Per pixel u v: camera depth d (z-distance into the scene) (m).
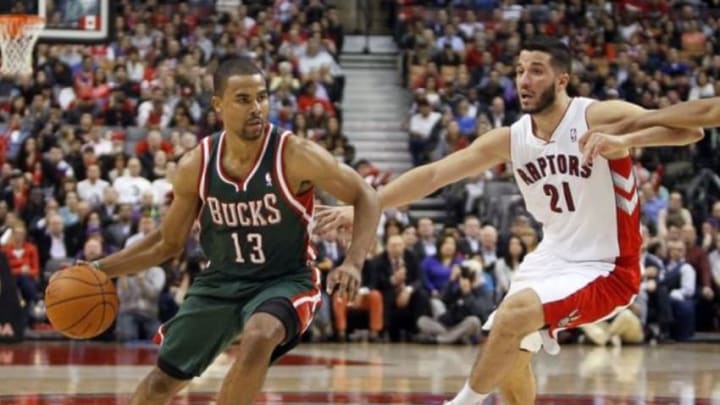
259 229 11.87
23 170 36.66
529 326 12.59
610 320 34.44
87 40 33.62
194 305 12.17
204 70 42.09
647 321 35.34
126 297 33.00
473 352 31.23
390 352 30.94
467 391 12.61
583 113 13.18
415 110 42.22
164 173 36.34
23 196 35.12
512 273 33.94
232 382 11.20
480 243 34.88
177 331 12.18
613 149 12.30
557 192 13.30
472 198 38.16
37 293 33.47
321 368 26.23
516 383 13.43
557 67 13.11
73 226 33.94
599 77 45.16
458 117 42.06
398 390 21.78
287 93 41.44
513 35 46.72
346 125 44.69
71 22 33.50
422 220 35.28
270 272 12.02
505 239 34.94
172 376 12.18
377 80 47.75
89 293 12.24
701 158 42.84
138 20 46.91
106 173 36.25
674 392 22.12
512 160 13.62
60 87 41.94
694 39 49.62
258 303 11.71
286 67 42.34
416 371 25.73
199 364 12.13
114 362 27.22
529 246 34.03
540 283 12.92
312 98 42.06
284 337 11.55
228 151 11.90
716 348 34.06
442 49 46.06
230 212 11.86
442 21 49.19
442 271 34.25
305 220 12.01
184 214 12.40
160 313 33.09
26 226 34.62
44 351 30.09
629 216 13.13
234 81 11.52
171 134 38.44
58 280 12.30
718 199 40.75
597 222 13.17
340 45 48.59
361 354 30.19
